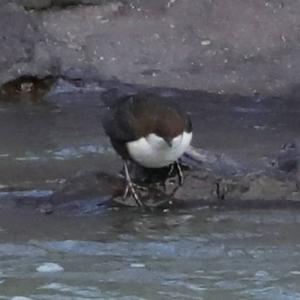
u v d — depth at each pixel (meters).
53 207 11.08
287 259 9.68
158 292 8.81
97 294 8.77
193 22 17.11
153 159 10.53
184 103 15.74
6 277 9.19
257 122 14.98
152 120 10.31
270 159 12.41
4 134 14.21
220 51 16.64
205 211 10.98
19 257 9.73
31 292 8.82
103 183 11.38
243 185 11.27
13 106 15.85
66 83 16.39
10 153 13.28
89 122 14.86
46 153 13.28
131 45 16.78
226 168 11.73
